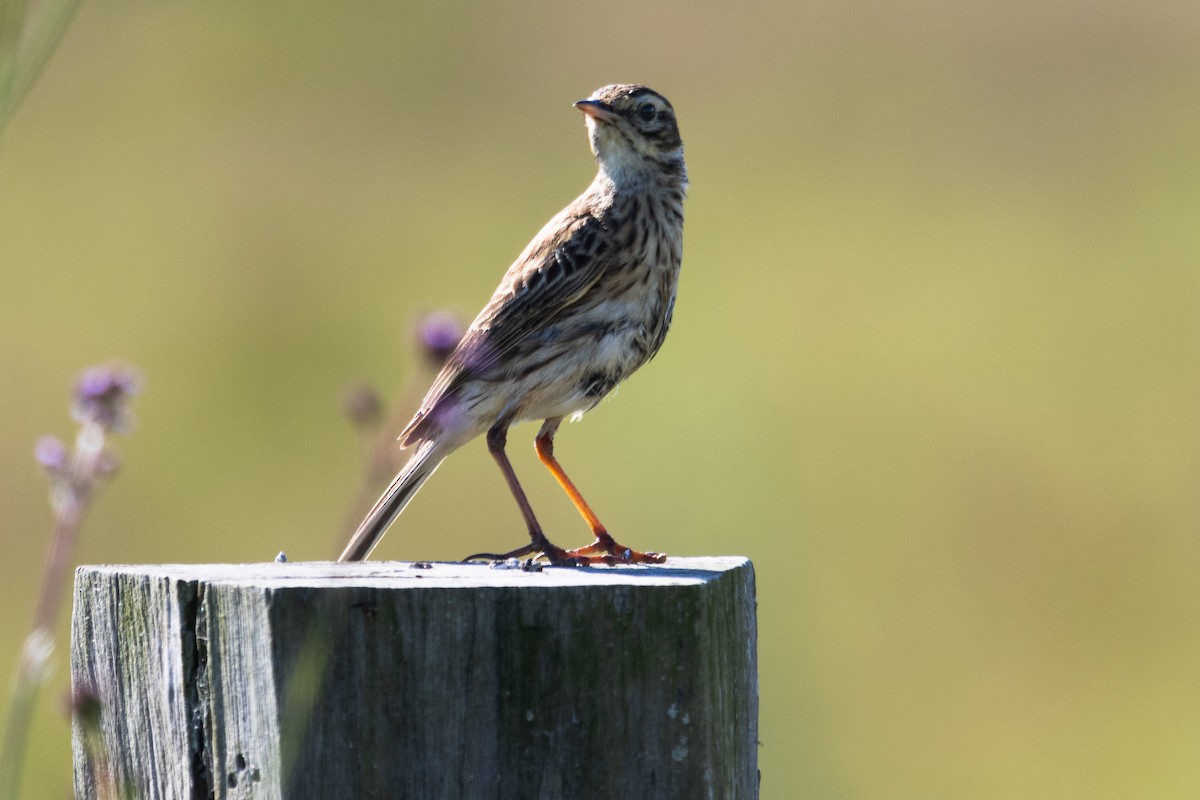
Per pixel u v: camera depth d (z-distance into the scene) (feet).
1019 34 89.81
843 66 84.53
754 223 73.56
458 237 68.39
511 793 17.66
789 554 54.49
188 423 58.23
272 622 17.42
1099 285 70.28
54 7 18.20
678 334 65.82
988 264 71.56
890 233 72.95
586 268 28.22
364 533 27.43
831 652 50.96
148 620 18.85
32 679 17.72
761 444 59.52
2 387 58.75
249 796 17.80
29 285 64.95
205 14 83.56
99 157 73.00
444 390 27.86
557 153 74.38
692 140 78.84
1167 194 77.41
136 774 19.11
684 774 17.88
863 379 63.52
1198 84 85.46
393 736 17.51
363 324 63.26
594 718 17.75
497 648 17.62
